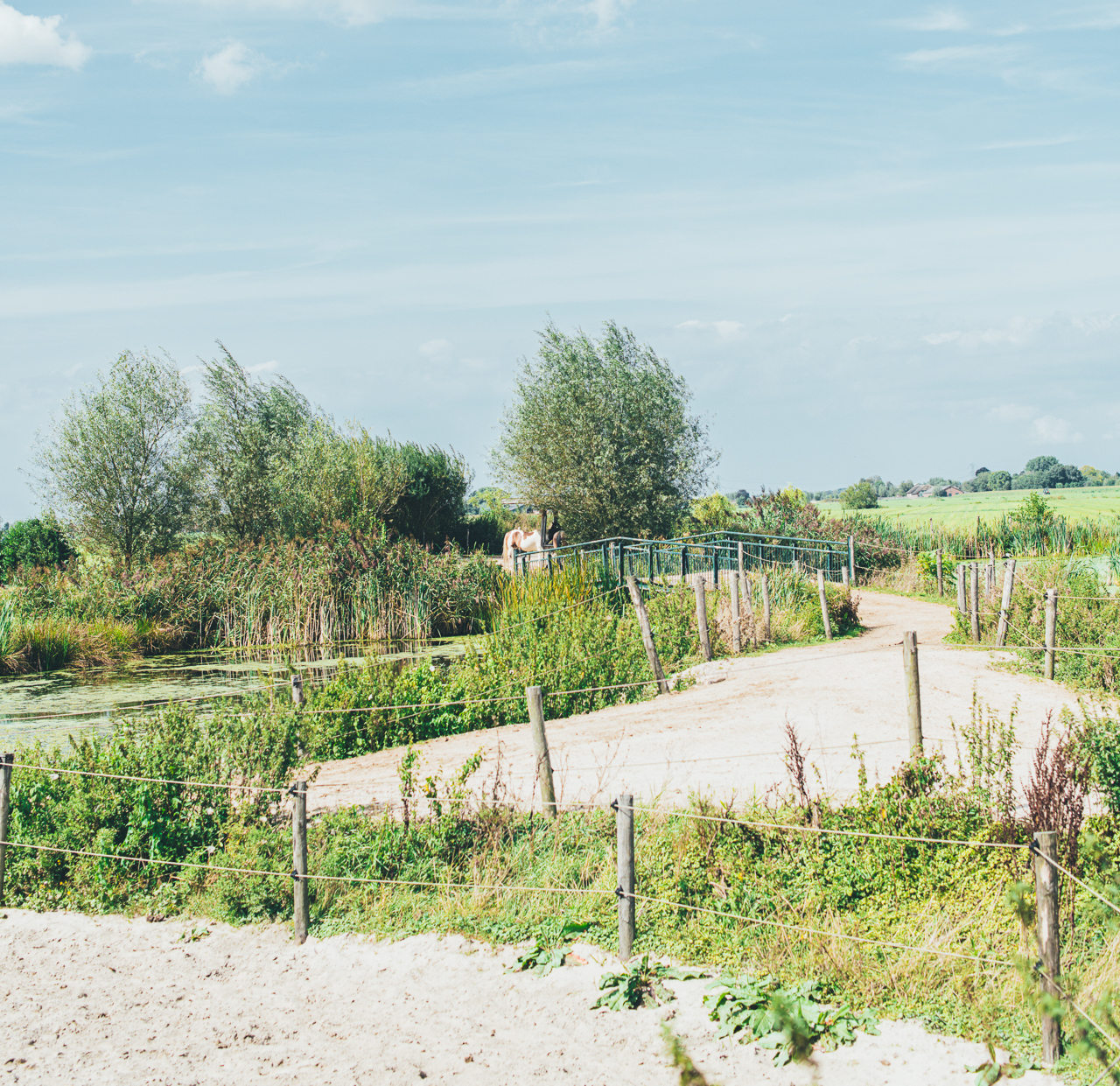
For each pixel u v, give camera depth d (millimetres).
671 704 12547
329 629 23750
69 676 19609
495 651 14961
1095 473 116312
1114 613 12875
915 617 19672
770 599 18375
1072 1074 4324
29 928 6988
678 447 36250
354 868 7281
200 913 7086
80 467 30562
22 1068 5035
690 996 5336
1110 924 5062
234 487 33094
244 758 8656
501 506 47594
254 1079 4852
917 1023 4848
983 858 5996
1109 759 6484
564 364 36062
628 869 5809
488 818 7648
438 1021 5336
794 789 7605
